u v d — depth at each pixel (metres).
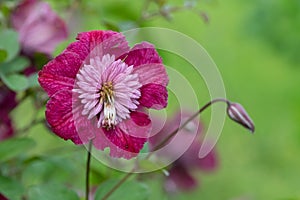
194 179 0.75
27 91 0.65
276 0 1.09
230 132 1.09
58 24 0.66
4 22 0.66
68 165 0.66
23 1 0.66
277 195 1.01
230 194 0.96
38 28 0.65
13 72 0.62
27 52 0.65
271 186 1.02
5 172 0.65
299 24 1.09
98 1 0.74
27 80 0.61
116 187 0.59
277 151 1.09
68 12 0.72
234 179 1.01
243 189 1.00
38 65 0.65
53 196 0.58
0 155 0.60
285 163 1.07
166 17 0.70
